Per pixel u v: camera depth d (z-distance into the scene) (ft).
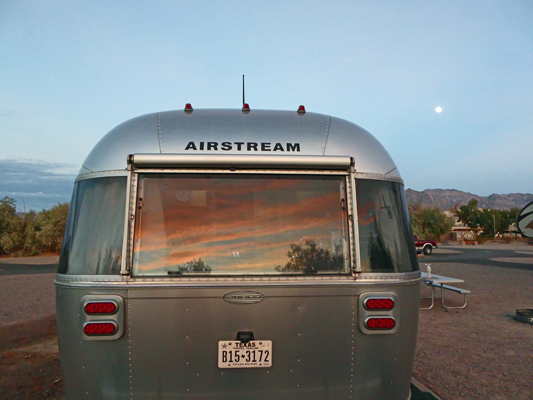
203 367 8.42
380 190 9.41
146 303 8.42
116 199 8.87
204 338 8.44
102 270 8.53
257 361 8.48
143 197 8.84
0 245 95.40
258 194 9.02
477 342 19.67
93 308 8.36
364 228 9.08
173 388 8.39
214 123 9.60
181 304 8.45
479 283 39.68
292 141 9.41
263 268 8.77
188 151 9.14
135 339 8.38
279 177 9.10
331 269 8.87
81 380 8.45
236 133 9.42
